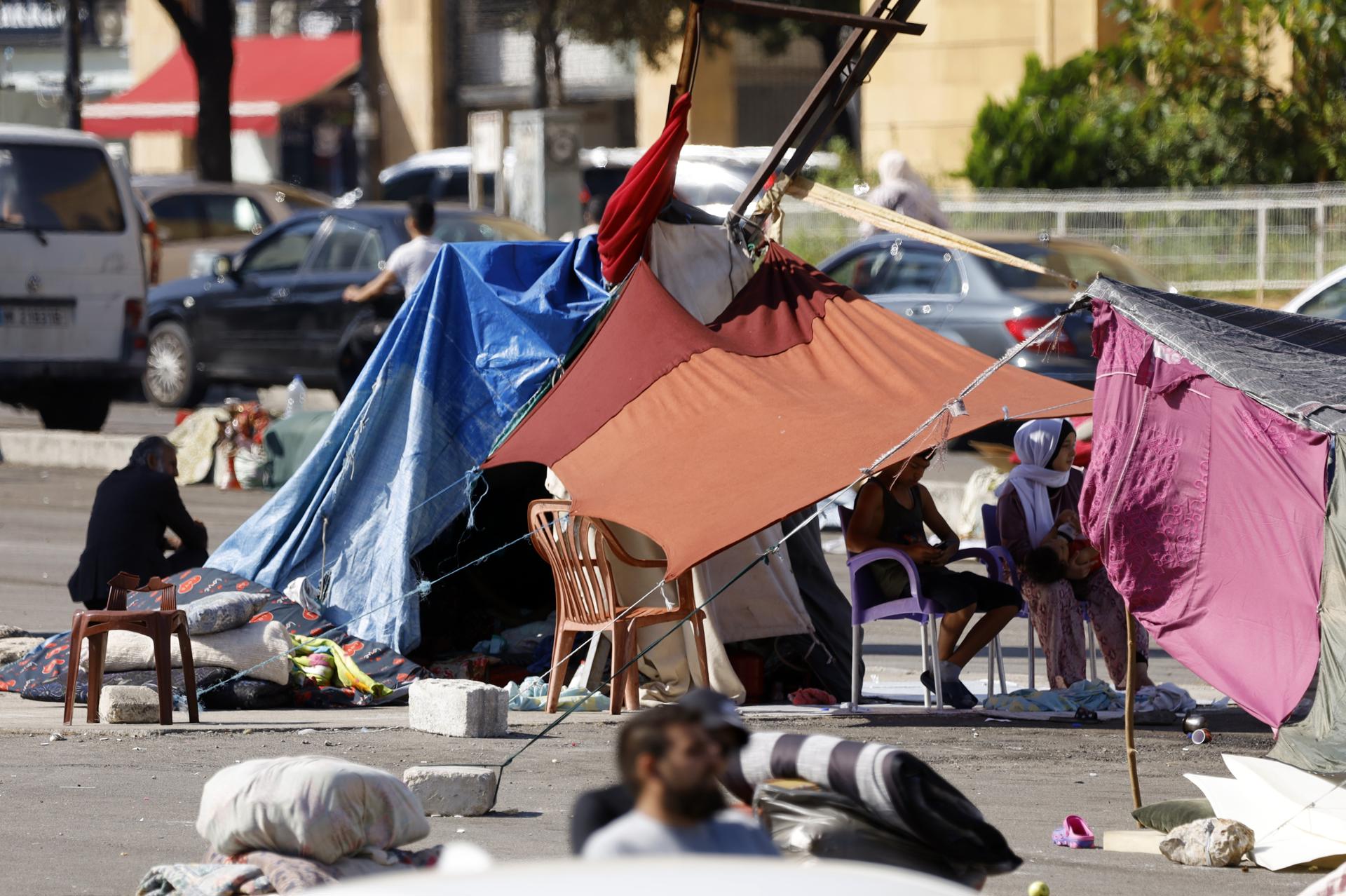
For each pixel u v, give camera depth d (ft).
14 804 67.67
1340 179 246.88
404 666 93.61
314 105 485.15
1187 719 85.05
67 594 120.88
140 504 95.71
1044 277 167.53
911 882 27.76
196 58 314.14
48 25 515.09
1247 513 68.69
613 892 26.53
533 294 96.84
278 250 206.28
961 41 299.38
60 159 189.78
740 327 92.48
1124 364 71.10
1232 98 250.57
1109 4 261.85
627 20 374.63
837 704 92.73
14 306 186.09
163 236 268.41
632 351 89.30
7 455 191.52
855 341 90.17
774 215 98.17
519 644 100.22
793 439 82.12
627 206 93.45
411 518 94.89
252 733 81.82
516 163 231.30
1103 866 60.44
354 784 52.85
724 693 91.25
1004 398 85.87
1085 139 250.78
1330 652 66.59
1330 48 245.04
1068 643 91.66
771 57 411.34
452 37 455.22
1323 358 70.79
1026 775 75.31
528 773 74.02
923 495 90.94
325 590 96.32
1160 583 69.67
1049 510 93.66
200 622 89.10
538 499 94.07
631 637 88.53
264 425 169.27
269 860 51.72
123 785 71.10
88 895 55.42
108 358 190.60
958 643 105.70
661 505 79.51
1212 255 228.43
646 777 35.73
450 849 30.66
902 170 175.83
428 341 96.22
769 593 93.97
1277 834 61.72
